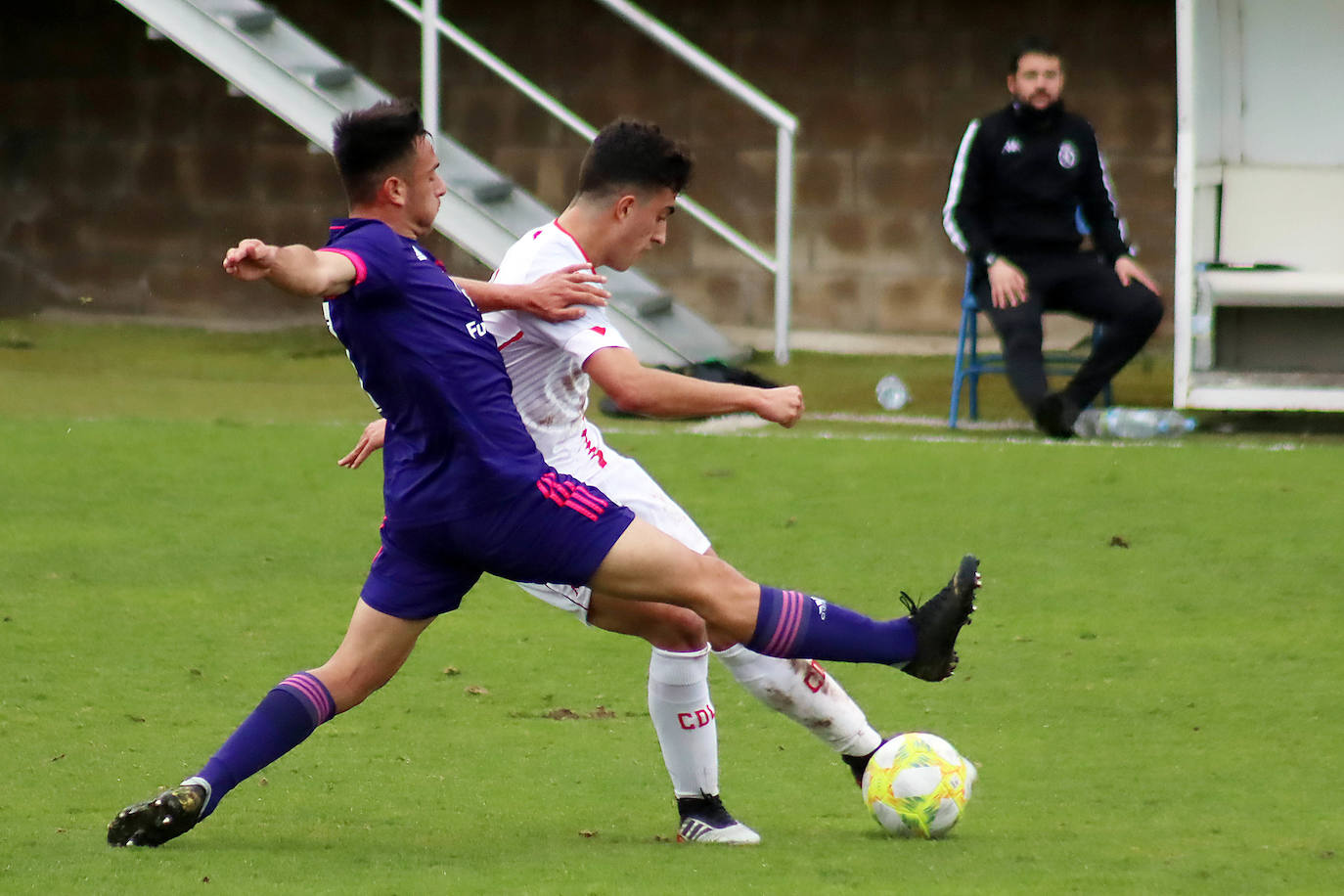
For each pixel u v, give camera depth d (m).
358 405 38.72
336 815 15.66
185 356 46.94
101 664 21.20
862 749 15.80
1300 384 35.81
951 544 27.11
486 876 13.29
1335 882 13.21
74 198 55.28
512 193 45.12
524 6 53.22
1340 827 15.24
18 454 32.22
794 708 15.53
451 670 21.41
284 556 26.53
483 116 53.72
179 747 17.94
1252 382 35.88
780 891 12.88
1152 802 16.25
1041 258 35.09
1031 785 16.92
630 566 14.09
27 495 29.56
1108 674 21.14
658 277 53.41
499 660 21.95
